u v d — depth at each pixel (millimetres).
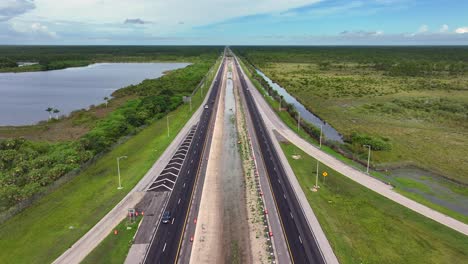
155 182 77625
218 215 63719
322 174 82812
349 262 50656
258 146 103375
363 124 127750
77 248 53906
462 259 51250
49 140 113750
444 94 177625
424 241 55750
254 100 173125
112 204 67625
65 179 77188
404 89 193000
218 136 113625
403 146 103500
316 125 128500
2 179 73562
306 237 56875
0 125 139625
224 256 51938
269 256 51969
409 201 69250
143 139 109812
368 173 83375
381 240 56062
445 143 105875
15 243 55062
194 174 82438
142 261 50750
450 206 69062
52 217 62812
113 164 88250
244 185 76562
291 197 70938
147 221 61562
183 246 54375
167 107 149500
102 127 112562
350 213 64688
